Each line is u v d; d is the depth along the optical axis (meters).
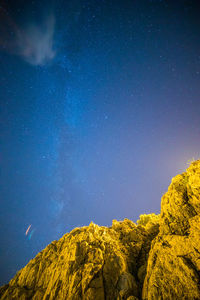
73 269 12.53
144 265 11.97
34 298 12.74
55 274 13.44
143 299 8.77
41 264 16.08
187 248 8.39
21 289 14.38
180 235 9.45
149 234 16.58
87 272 11.58
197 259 7.73
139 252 13.94
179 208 10.45
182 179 11.79
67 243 16.70
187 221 9.70
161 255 9.27
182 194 10.80
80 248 14.32
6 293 14.98
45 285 13.49
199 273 7.32
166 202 11.60
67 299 10.55
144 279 10.14
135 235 16.33
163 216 11.55
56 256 16.08
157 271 8.70
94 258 12.74
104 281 11.03
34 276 15.19
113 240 15.68
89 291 10.40
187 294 7.04
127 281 10.51
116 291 10.16
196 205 9.77
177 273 7.88
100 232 17.14
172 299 7.27
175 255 8.60
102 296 10.11
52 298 11.48
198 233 8.42
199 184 9.70
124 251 13.88
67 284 11.60
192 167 10.52
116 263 12.04
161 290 7.82
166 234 10.37
